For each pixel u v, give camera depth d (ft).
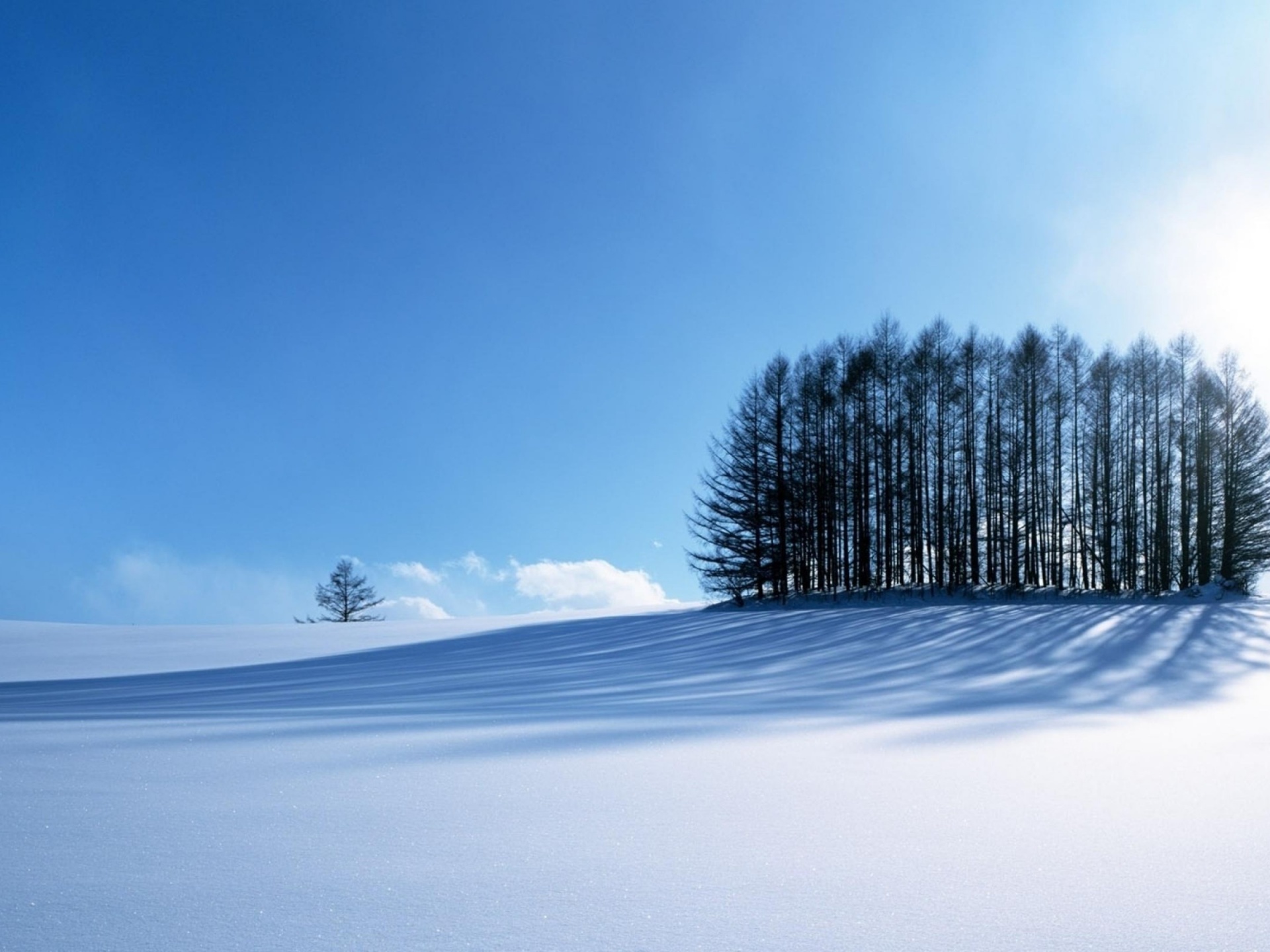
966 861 6.09
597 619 72.43
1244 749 12.20
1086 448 98.99
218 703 20.70
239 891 5.29
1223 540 98.17
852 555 99.81
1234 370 93.91
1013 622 50.24
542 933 4.57
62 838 6.63
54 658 49.47
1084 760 11.10
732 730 14.20
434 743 12.47
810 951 4.33
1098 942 4.51
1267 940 4.57
